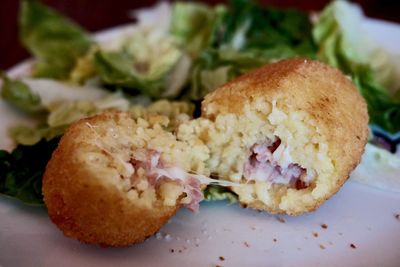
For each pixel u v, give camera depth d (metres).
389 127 0.20
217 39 0.25
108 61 0.22
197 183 0.16
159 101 0.20
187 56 0.24
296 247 0.16
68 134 0.16
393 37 0.24
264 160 0.17
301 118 0.16
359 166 0.18
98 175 0.14
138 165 0.15
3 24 0.32
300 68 0.17
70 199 0.14
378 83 0.22
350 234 0.16
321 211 0.17
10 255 0.15
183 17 0.26
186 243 0.16
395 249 0.15
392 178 0.18
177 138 0.17
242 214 0.17
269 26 0.25
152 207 0.15
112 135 0.16
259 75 0.17
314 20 0.25
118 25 0.31
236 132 0.17
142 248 0.16
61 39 0.25
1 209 0.17
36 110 0.21
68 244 0.16
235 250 0.16
